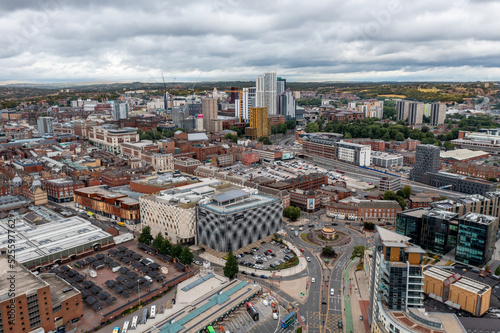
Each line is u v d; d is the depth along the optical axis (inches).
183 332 6712.6
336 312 7687.0
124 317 7450.8
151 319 7298.2
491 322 6732.3
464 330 6112.2
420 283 6210.6
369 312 7190.0
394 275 6131.9
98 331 6978.4
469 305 7303.2
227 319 7347.4
